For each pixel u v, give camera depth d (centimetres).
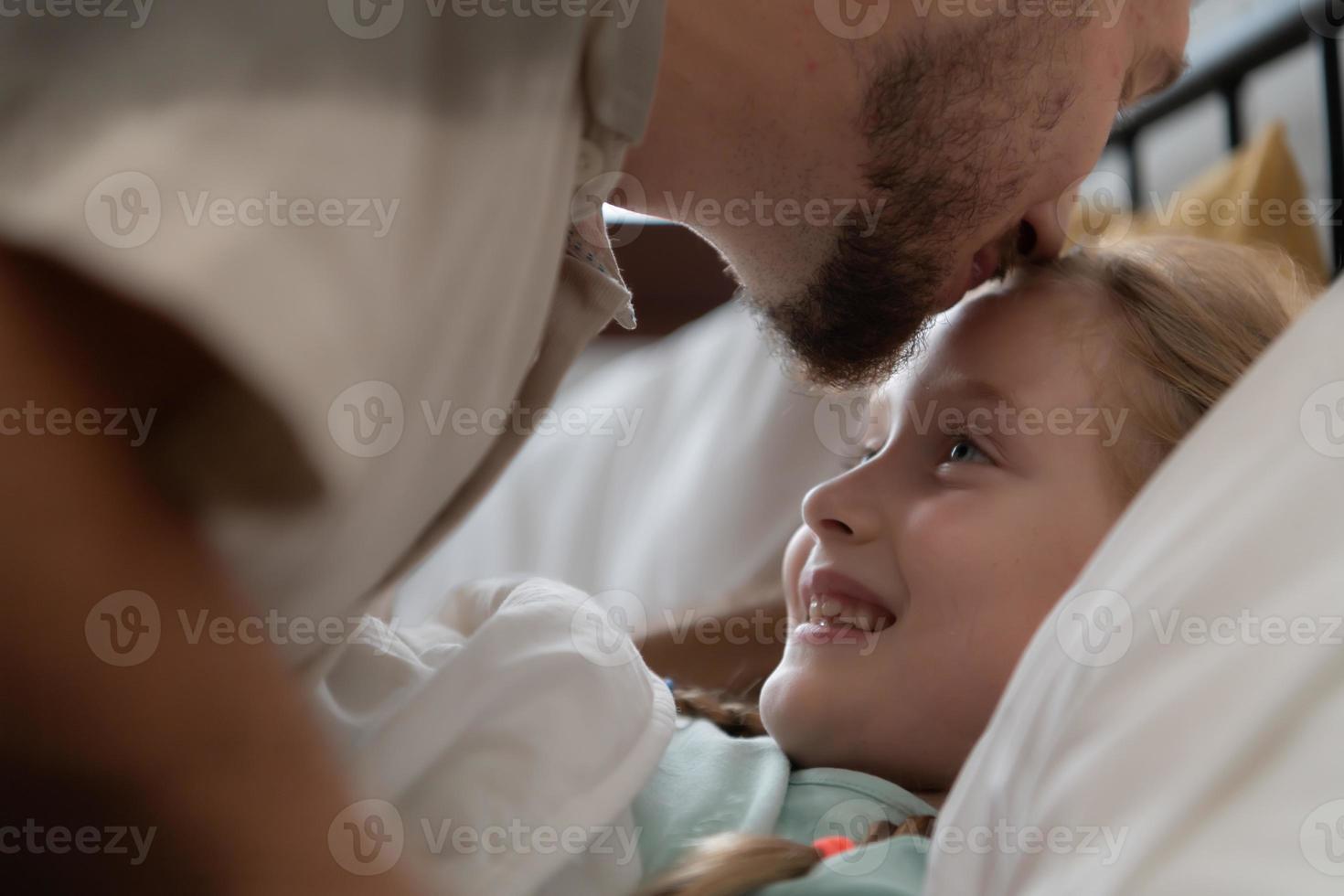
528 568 142
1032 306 84
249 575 42
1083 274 87
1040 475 79
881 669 79
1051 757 40
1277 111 172
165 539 33
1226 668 36
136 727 31
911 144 64
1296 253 133
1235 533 39
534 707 62
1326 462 38
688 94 61
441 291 44
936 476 82
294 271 38
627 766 63
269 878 32
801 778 80
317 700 59
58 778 31
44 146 37
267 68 40
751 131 62
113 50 39
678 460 143
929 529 78
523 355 50
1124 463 80
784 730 81
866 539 81
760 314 77
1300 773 32
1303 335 43
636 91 51
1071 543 78
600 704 65
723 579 126
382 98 42
